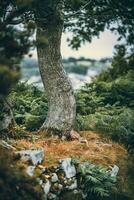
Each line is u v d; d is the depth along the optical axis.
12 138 11.42
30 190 7.98
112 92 15.80
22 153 9.53
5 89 7.30
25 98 14.88
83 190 10.34
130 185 11.48
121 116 13.59
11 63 7.70
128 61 18.33
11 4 9.16
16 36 8.27
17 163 9.20
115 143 12.97
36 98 15.08
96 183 10.38
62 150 11.11
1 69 7.16
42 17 10.94
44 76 12.46
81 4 13.11
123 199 10.99
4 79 7.15
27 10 9.62
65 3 12.75
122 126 13.26
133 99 15.65
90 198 10.43
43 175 9.46
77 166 10.48
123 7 14.12
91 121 13.55
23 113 13.98
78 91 16.19
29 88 15.77
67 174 10.03
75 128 13.12
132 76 17.02
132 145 12.96
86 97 15.34
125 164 12.00
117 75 18.25
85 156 11.34
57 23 12.06
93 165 10.73
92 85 16.88
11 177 7.54
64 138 12.21
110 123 13.55
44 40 8.45
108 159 11.72
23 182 7.89
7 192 7.43
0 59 7.64
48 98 12.49
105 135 13.27
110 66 18.66
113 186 10.79
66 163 10.13
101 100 15.70
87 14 14.68
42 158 9.91
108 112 14.45
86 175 10.38
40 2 9.31
